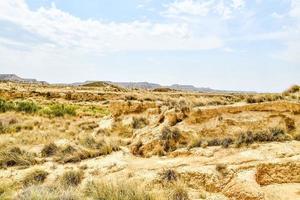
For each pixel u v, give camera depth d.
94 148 14.57
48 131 20.08
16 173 11.60
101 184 8.70
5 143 15.78
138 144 13.88
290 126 13.05
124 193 8.08
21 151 13.98
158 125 15.41
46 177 11.15
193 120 14.19
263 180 9.36
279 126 12.68
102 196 7.97
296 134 12.15
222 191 8.92
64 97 64.19
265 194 8.12
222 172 9.64
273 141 11.85
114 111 22.52
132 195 7.92
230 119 13.53
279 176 9.45
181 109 14.99
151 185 9.46
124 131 19.78
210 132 13.39
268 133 12.16
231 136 12.58
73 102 58.09
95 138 16.22
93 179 9.96
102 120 24.19
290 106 13.54
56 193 8.06
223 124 13.45
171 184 9.27
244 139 11.91
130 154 13.53
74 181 10.38
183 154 12.02
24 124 22.91
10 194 9.22
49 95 64.25
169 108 16.17
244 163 9.96
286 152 10.50
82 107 44.38
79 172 10.94
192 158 11.38
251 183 8.57
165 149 13.08
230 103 16.55
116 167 11.53
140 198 7.82
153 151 13.02
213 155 11.31
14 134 19.28
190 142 12.70
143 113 21.41
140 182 9.26
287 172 9.48
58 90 78.69
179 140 13.47
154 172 10.42
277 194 8.48
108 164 11.95
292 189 8.83
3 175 11.43
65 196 7.73
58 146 14.84
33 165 12.66
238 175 9.18
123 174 10.63
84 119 29.14
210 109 14.25
